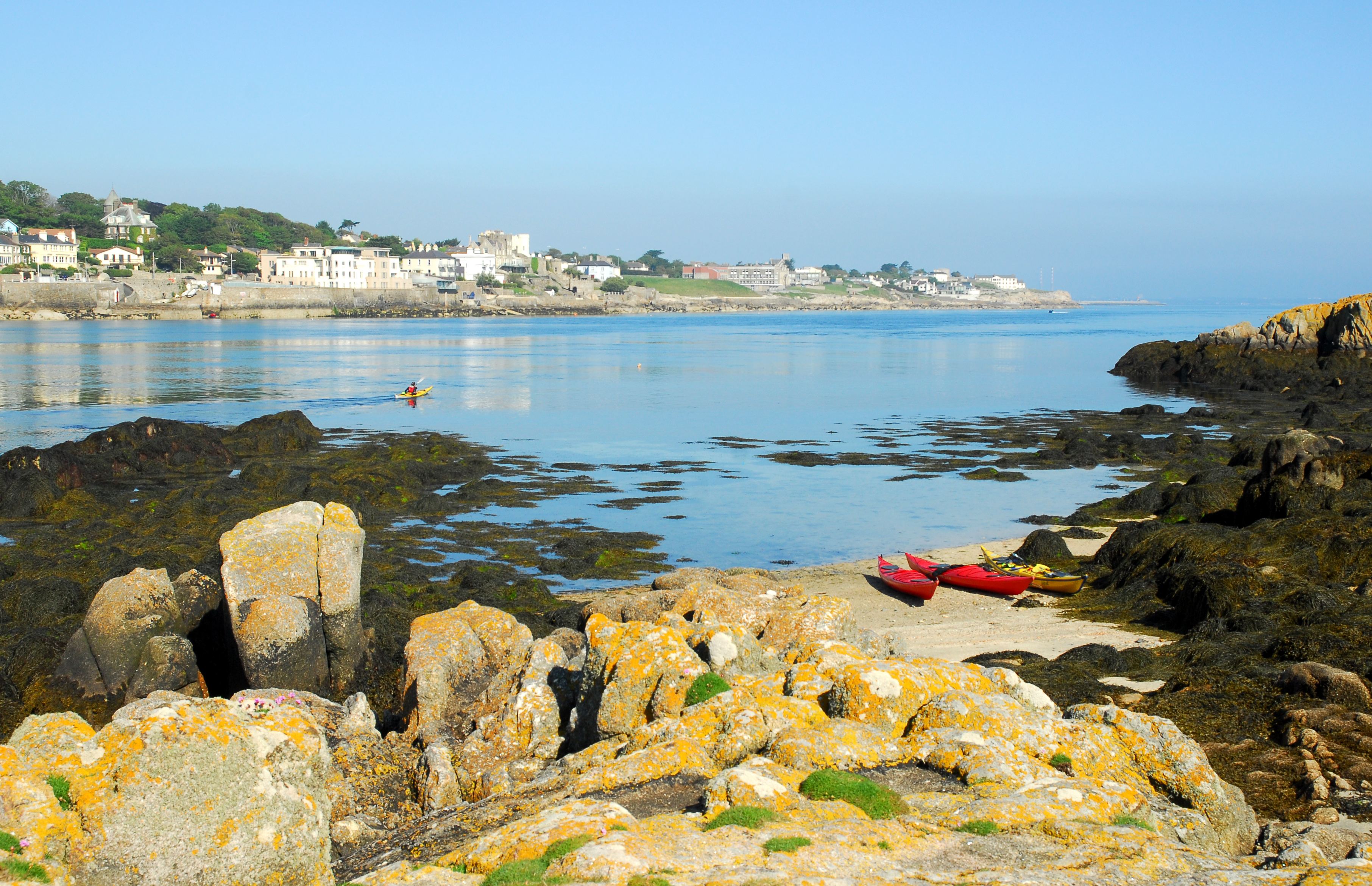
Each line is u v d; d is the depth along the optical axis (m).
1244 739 18.95
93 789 10.64
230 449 58.84
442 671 19.30
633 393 94.06
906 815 11.85
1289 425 71.69
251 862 11.01
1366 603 26.14
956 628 28.78
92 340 160.38
